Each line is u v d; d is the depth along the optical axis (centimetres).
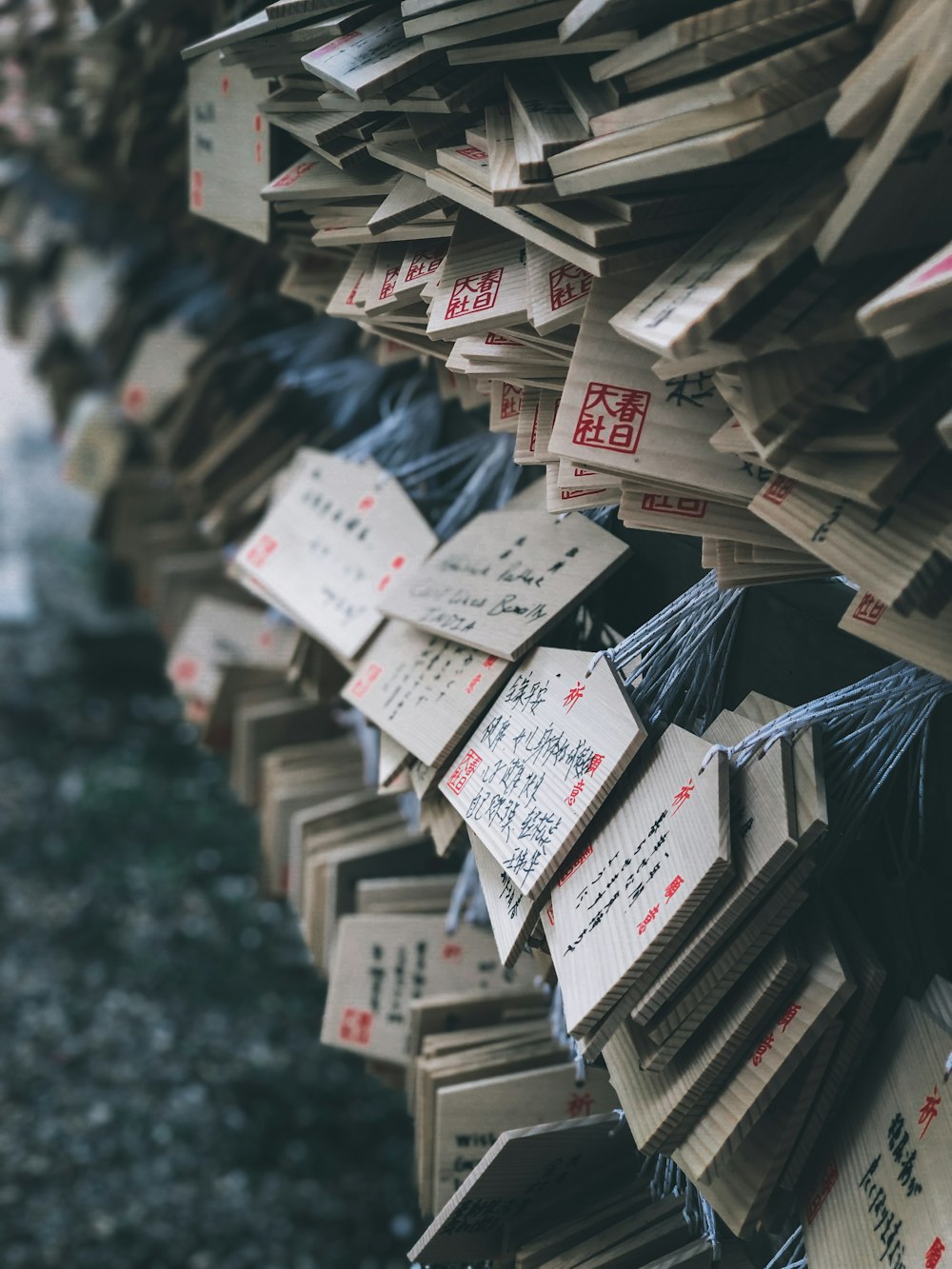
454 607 145
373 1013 162
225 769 479
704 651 133
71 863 425
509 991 156
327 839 177
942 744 121
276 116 142
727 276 108
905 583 107
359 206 143
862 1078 122
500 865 131
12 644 550
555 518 147
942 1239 112
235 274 213
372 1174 306
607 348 122
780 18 108
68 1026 354
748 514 120
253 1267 279
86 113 230
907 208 107
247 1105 327
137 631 533
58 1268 278
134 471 307
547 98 121
